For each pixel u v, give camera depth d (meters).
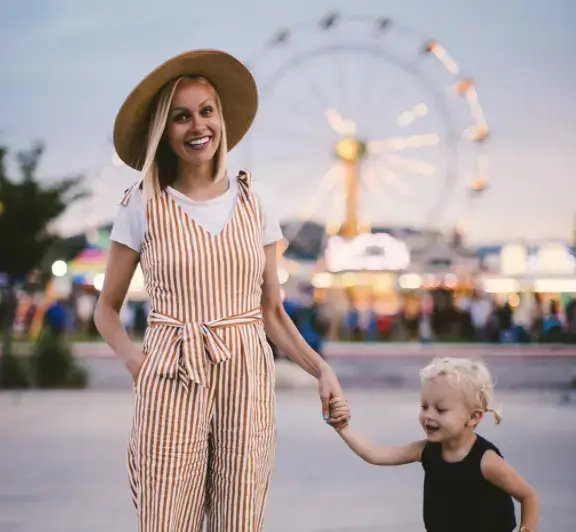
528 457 7.59
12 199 23.50
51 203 23.67
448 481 3.15
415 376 18.16
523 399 12.92
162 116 2.97
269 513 5.52
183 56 2.93
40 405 11.94
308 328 22.73
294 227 42.53
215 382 2.89
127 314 31.83
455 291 37.16
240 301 2.95
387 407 11.55
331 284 35.84
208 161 3.01
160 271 2.90
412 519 5.37
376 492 6.12
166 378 2.85
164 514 2.84
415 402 12.26
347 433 3.31
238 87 3.12
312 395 13.16
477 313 33.66
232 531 2.93
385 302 38.12
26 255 23.92
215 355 2.85
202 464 2.93
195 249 2.89
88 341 31.77
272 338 3.32
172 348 2.86
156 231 2.91
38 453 7.77
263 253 3.04
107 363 22.50
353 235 38.75
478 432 9.11
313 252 42.19
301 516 5.43
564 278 35.75
